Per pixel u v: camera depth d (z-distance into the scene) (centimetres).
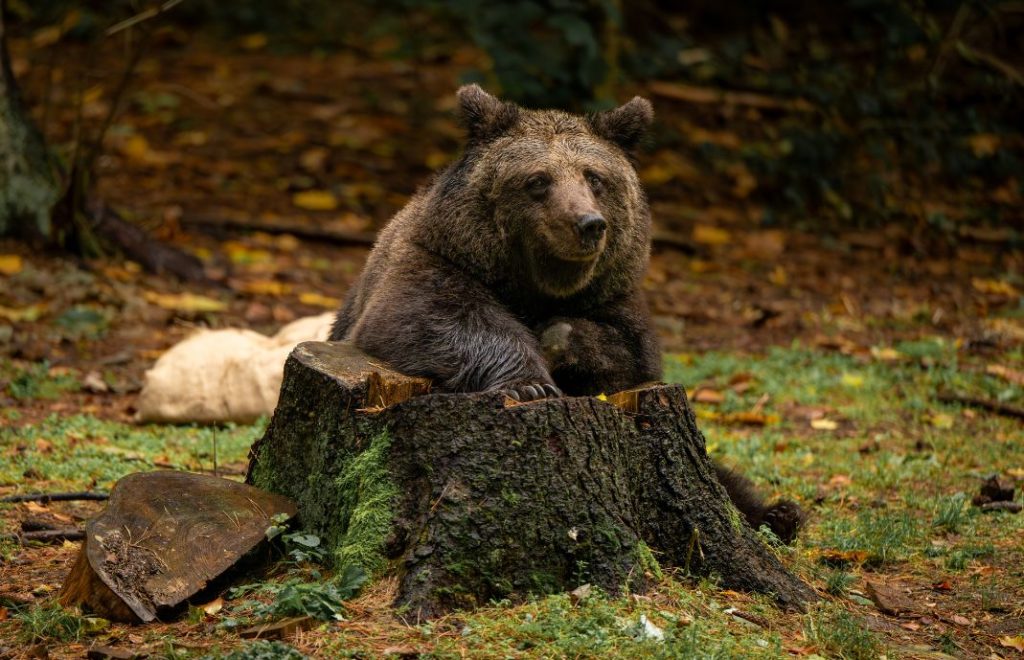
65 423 1225
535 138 901
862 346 1697
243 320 1666
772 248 2208
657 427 800
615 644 688
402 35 3097
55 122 2420
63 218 1753
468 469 738
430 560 719
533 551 738
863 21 2805
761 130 2672
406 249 911
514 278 899
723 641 705
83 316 1573
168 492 801
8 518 941
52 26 2881
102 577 739
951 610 852
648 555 765
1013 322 1839
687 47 2897
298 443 820
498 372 831
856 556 930
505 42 2228
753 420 1373
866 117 2500
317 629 697
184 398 1270
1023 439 1309
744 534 822
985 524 1023
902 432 1344
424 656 665
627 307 938
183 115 2558
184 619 743
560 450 750
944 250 2272
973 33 2675
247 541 777
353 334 905
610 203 901
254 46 3014
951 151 2497
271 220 2102
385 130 2592
